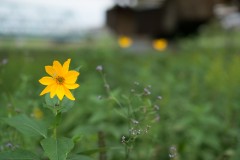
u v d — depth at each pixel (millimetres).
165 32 12859
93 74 5656
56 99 1828
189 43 9070
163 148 3385
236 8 12344
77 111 3865
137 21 14328
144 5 14273
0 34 7633
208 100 4711
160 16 13234
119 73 6254
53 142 1706
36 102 2994
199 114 3723
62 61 5738
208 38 9508
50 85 1724
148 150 3010
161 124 3604
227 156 3217
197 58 6844
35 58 6309
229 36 9773
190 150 3432
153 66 7340
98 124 3689
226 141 3717
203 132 3602
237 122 3930
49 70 1740
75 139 2018
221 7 12438
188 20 12000
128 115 2283
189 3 11867
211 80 4945
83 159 1896
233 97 4383
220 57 6109
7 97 3027
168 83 5047
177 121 3875
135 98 2375
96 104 3799
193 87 4750
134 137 2141
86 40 11508
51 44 11094
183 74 5957
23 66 4816
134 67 6973
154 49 11367
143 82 5125
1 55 6062
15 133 2473
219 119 4145
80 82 4785
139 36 14273
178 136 3715
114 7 14883
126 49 10195
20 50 6891
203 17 11742
